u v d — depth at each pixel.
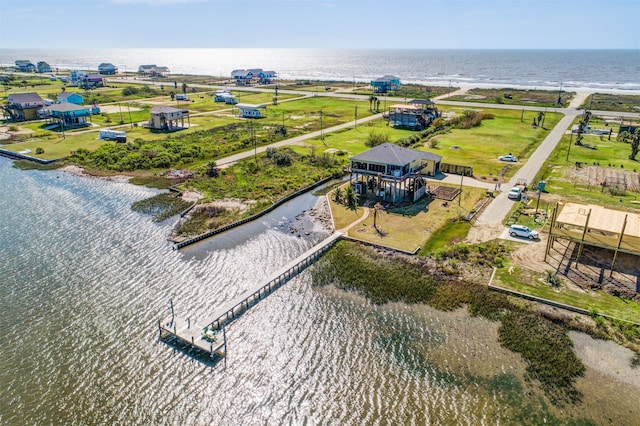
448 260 44.88
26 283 42.47
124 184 70.50
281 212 59.41
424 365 31.48
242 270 44.62
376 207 55.06
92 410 28.39
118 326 36.12
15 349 33.62
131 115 126.31
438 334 34.72
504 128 108.38
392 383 29.98
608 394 28.89
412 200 60.75
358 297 39.69
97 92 173.75
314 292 40.47
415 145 91.00
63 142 94.75
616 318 35.34
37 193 67.12
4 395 29.45
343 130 106.94
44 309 38.44
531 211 56.41
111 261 46.59
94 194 66.31
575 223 42.50
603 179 69.38
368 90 187.75
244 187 67.62
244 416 27.81
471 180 69.06
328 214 57.84
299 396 29.17
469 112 121.75
